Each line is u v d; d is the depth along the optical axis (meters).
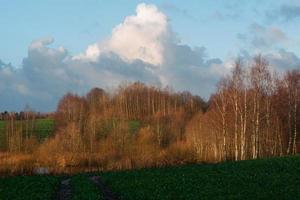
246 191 40.28
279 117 98.56
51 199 40.41
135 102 191.38
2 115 178.25
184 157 96.00
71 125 134.12
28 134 142.75
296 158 62.44
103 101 186.88
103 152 110.25
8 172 76.19
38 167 85.12
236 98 86.44
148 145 117.88
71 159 94.25
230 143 95.19
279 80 100.75
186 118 156.38
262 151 92.94
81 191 42.34
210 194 39.56
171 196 38.91
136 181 47.75
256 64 92.06
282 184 43.34
